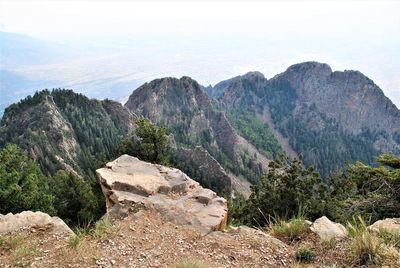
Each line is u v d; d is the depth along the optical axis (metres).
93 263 8.80
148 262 9.07
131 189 14.09
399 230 10.14
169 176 15.56
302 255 9.39
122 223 11.09
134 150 36.62
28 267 8.55
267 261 9.40
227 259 9.47
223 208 13.25
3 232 10.71
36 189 30.09
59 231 10.91
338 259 9.15
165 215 12.14
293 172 29.44
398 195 23.08
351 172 28.03
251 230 11.32
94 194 32.25
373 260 8.70
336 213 24.89
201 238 10.66
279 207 27.75
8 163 30.64
